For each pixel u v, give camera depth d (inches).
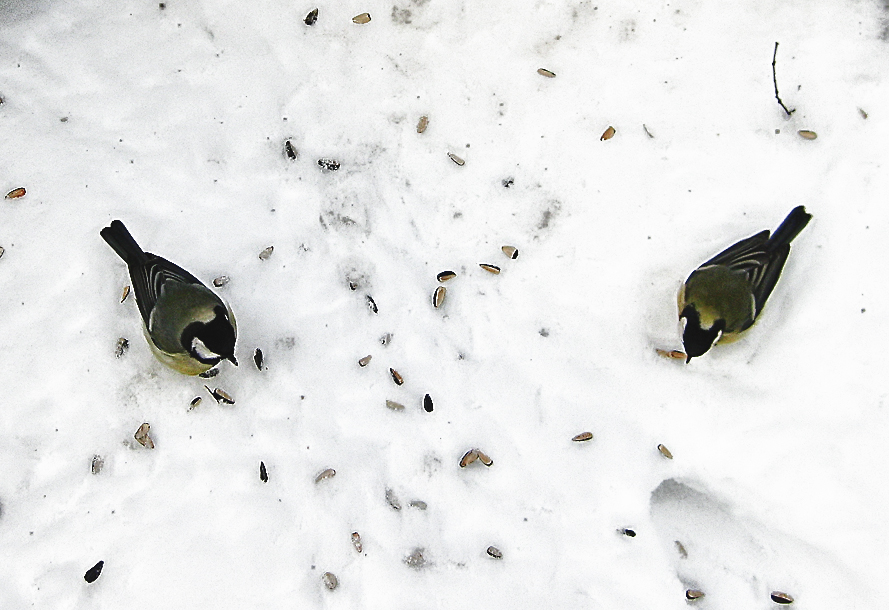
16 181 39.1
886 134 38.5
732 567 36.9
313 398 37.8
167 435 37.4
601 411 37.6
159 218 38.9
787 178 38.5
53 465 37.2
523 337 38.2
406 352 38.1
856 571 36.4
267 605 36.3
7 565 36.5
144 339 38.0
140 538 36.7
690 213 38.6
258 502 37.0
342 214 39.1
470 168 39.3
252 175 39.3
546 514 37.0
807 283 37.8
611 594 36.4
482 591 36.5
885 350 37.3
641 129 39.3
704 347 35.8
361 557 36.7
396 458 37.4
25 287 38.3
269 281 38.5
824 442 37.0
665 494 37.4
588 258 38.6
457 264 38.7
